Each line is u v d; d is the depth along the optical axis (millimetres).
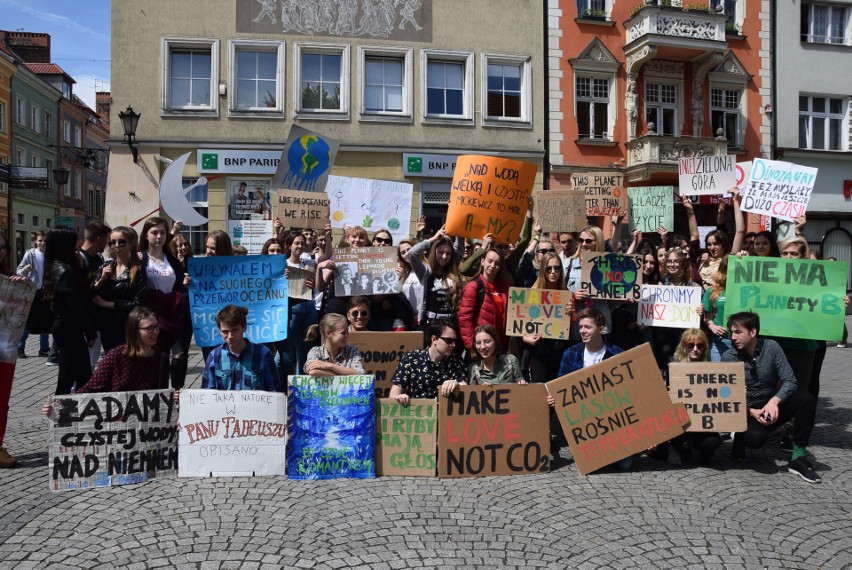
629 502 4660
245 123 16406
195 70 16453
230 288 6383
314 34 16719
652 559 3744
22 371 9461
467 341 6145
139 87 15992
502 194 7262
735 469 5504
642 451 5781
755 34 20203
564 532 4105
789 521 4340
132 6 15953
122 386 5113
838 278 5969
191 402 5109
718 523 4281
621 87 19109
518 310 6152
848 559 3789
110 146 15898
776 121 20422
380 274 6965
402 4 17188
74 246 5750
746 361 5652
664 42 18281
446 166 17422
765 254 6777
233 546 3834
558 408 5375
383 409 5293
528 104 18141
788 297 6047
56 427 4762
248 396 5145
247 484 4941
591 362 5688
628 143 18953
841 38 21281
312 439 5160
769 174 8477
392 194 10422
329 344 5406
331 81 17078
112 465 4879
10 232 37031
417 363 5555
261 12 16422
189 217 10867
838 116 21281
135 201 15953
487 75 17891
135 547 3811
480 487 4977
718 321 6391
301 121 16672
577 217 8156
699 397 5508
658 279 7879
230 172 16219
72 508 4406
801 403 5363
